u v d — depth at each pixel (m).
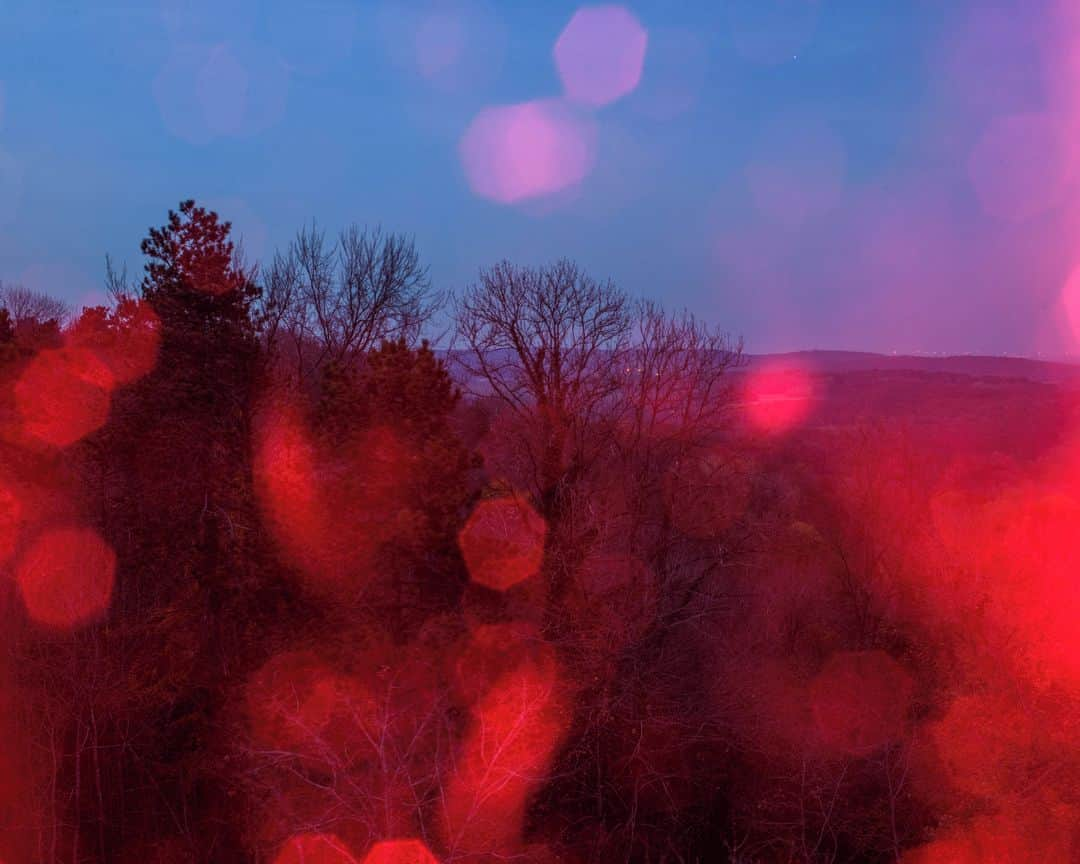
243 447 17.42
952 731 19.92
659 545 23.16
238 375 17.89
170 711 17.84
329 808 13.87
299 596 15.65
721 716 21.56
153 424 17.47
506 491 21.56
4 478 16.84
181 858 16.83
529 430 23.11
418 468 16.20
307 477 16.00
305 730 14.02
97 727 17.78
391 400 16.55
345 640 15.31
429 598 16.70
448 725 14.76
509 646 17.00
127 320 18.67
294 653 15.16
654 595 21.45
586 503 21.27
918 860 18.84
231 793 15.66
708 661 22.86
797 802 20.00
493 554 17.59
